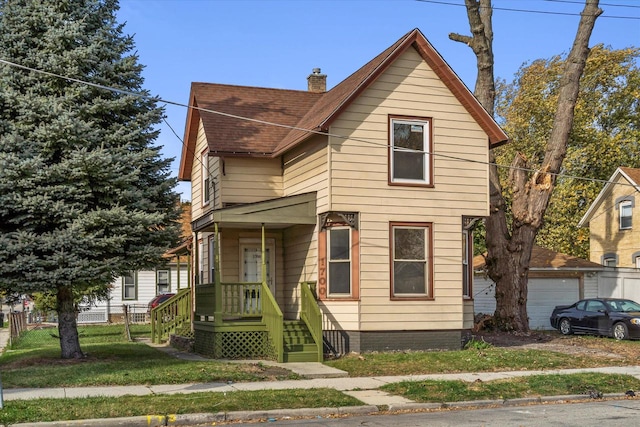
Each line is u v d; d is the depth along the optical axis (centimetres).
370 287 1841
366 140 1866
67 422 1044
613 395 1372
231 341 1808
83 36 1705
